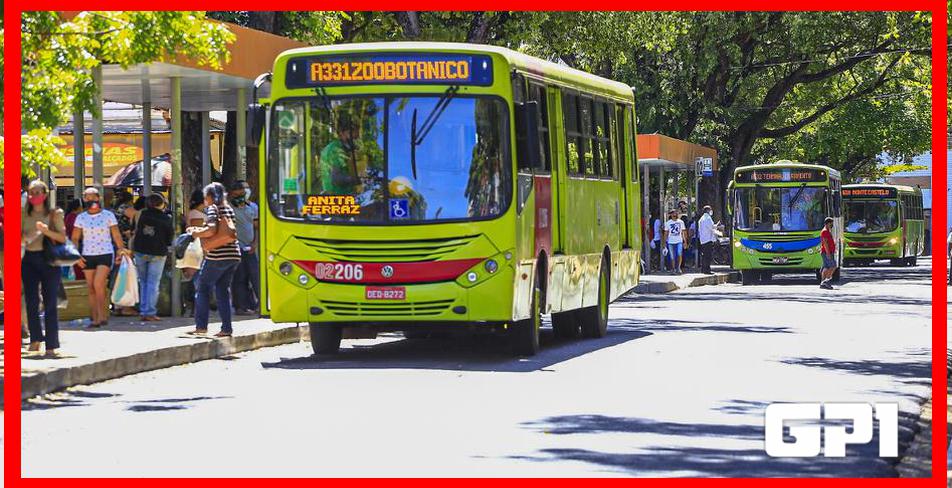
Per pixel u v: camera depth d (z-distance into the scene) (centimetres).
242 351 1947
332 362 1789
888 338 2166
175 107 2273
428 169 1758
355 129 1772
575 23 3797
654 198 5541
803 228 4547
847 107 6894
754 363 1758
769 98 5825
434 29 3522
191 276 2003
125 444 1109
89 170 3575
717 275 4619
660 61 5444
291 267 1775
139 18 1786
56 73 1736
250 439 1130
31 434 1169
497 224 1747
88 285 2097
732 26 5231
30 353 1627
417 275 1747
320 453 1058
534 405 1341
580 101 2106
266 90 2470
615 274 2309
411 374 1631
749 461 1023
